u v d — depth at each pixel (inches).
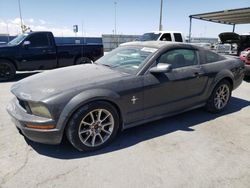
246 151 127.7
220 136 145.0
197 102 168.9
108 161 115.8
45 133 112.5
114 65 154.2
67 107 112.3
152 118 146.0
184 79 153.5
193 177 104.4
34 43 330.3
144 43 164.1
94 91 118.4
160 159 118.1
